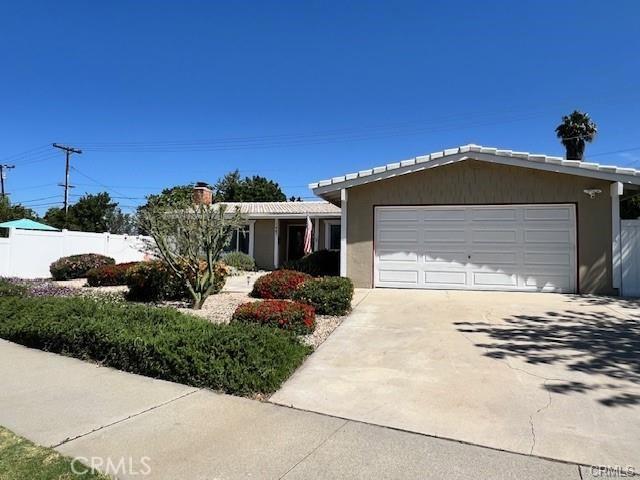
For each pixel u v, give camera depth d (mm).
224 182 51219
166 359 4898
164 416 3889
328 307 8273
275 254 21281
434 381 4777
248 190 47375
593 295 10562
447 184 11727
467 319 7867
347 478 2908
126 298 10289
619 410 3973
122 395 4406
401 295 10727
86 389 4586
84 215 36062
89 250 18125
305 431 3604
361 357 5703
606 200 10766
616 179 10414
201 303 8969
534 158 10734
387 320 7875
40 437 3471
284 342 5402
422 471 2994
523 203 11250
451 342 6340
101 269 13164
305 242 19906
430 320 7828
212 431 3596
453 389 4531
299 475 2941
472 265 11578
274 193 49469
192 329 5645
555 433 3539
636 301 9656
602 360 5434
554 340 6398
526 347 6039
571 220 10984
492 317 8016
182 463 3084
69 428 3637
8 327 6773
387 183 12078
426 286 11820
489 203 11453
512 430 3600
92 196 37094
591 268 10812
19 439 3438
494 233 11461
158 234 8898
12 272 15820
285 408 4090
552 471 2996
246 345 4930
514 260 11328
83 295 10438
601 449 3285
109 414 3930
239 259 19375
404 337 6676
